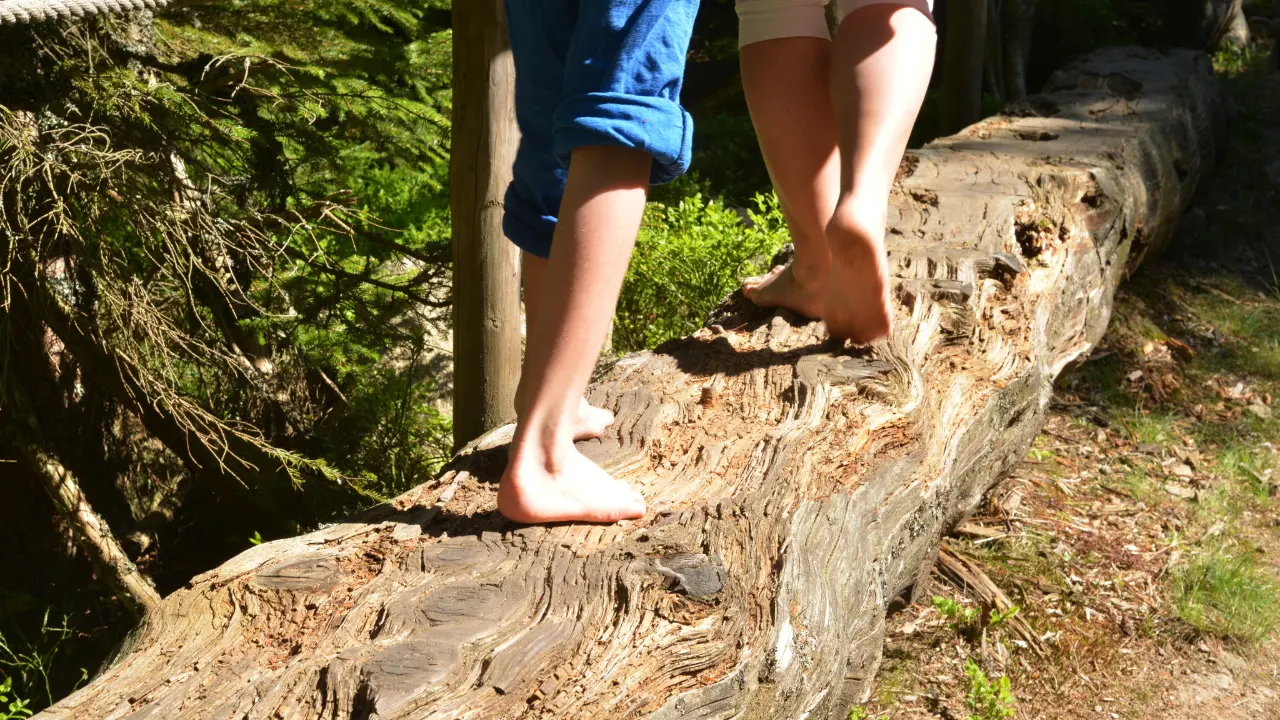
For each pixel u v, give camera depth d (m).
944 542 3.97
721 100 9.98
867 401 2.43
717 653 1.64
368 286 4.80
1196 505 4.41
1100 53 7.54
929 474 2.47
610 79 1.72
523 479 1.85
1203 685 3.51
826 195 2.54
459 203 3.88
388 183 6.38
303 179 4.80
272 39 4.66
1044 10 9.02
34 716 1.46
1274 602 3.88
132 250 4.28
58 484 4.46
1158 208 5.44
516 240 2.06
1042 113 5.99
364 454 5.00
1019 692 3.42
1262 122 8.34
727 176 7.82
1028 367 3.05
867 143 2.17
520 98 1.98
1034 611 3.72
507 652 1.56
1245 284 6.23
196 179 4.31
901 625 3.63
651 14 1.72
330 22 4.96
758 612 1.75
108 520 5.11
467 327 3.99
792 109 2.42
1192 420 5.02
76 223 3.89
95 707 1.47
